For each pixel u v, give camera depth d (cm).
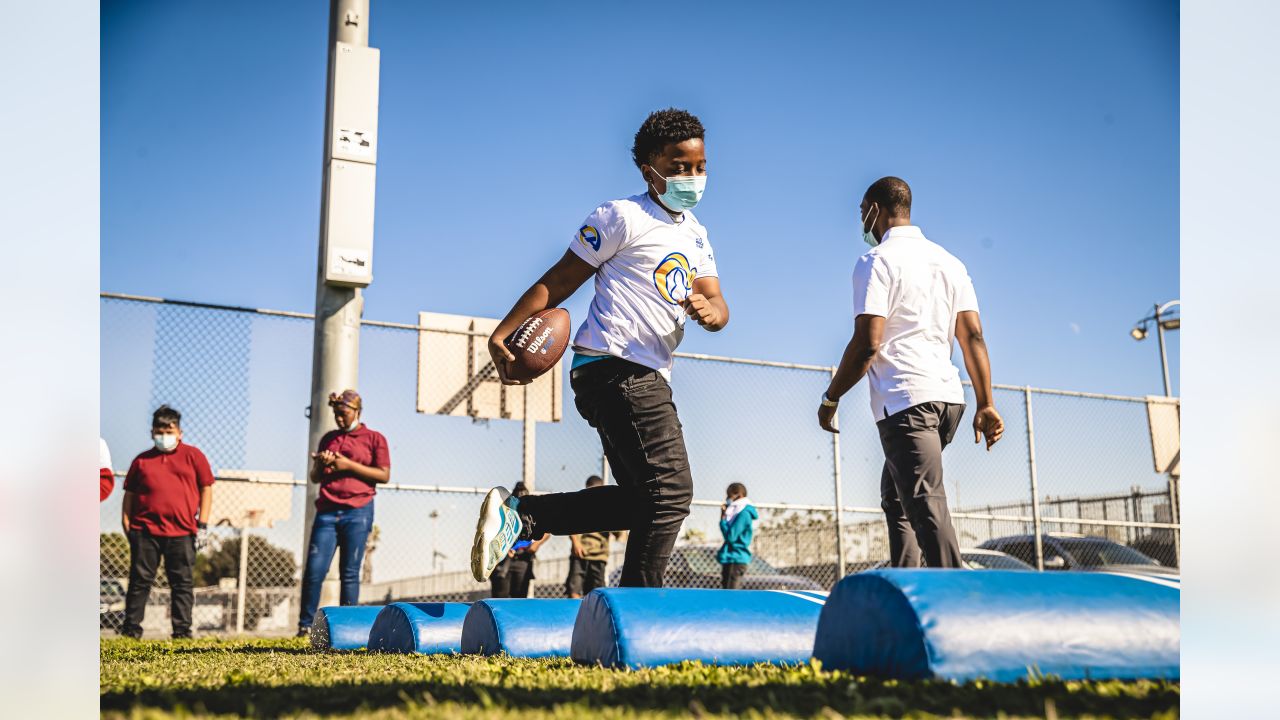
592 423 342
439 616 409
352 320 818
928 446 332
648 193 350
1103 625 211
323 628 486
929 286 348
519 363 330
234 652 452
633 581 329
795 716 162
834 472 969
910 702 175
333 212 809
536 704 178
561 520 346
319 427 798
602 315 334
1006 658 200
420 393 855
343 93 828
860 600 215
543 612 365
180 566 702
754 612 285
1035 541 1045
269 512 809
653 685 205
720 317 341
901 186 367
